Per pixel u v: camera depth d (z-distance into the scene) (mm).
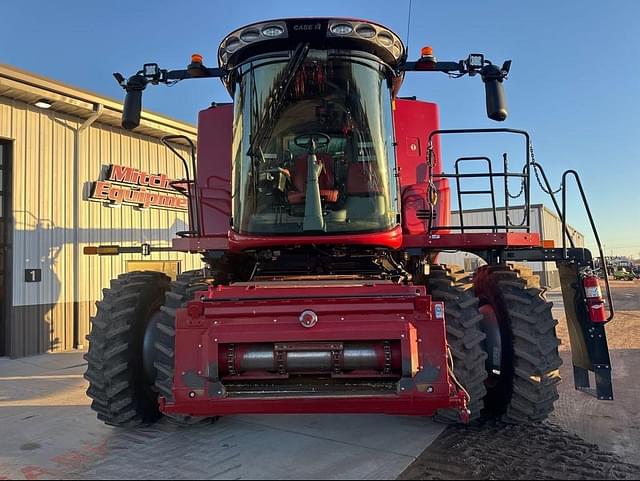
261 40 4246
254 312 3373
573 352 4426
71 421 4957
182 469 3688
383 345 3377
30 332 8930
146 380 4621
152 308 4809
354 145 4324
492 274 4695
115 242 10594
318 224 4078
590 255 4305
